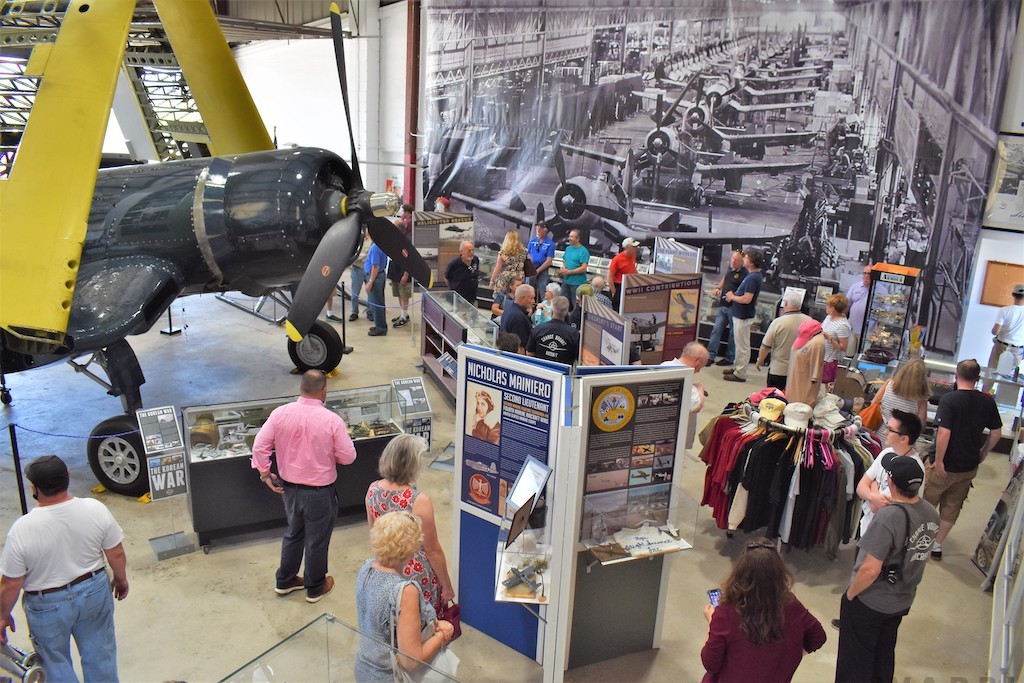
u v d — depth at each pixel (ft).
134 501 17.74
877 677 11.34
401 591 8.58
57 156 16.88
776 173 30.73
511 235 30.55
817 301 30.45
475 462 12.54
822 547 15.88
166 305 18.75
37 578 9.83
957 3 26.03
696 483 19.99
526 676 12.25
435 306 26.58
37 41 18.19
